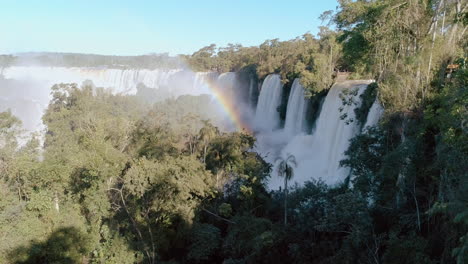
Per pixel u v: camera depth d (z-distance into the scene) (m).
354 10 27.86
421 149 18.34
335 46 52.44
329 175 37.84
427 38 21.42
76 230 23.64
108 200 25.14
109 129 34.12
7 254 20.53
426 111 18.23
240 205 30.06
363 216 16.61
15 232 21.78
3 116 35.59
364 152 21.80
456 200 11.65
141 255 23.52
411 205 19.03
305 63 58.00
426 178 18.94
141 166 25.00
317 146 43.72
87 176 23.91
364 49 27.39
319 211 21.84
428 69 20.58
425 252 14.96
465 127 14.31
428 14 21.69
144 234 24.62
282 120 63.47
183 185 25.75
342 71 58.94
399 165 18.16
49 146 48.75
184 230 25.75
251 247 22.69
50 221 23.81
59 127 53.66
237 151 33.72
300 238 21.83
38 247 21.58
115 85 134.75
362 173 21.42
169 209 25.81
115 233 23.88
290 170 29.33
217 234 25.94
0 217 21.73
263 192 31.97
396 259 15.12
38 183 24.34
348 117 35.66
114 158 25.91
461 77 15.91
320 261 18.98
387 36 23.12
